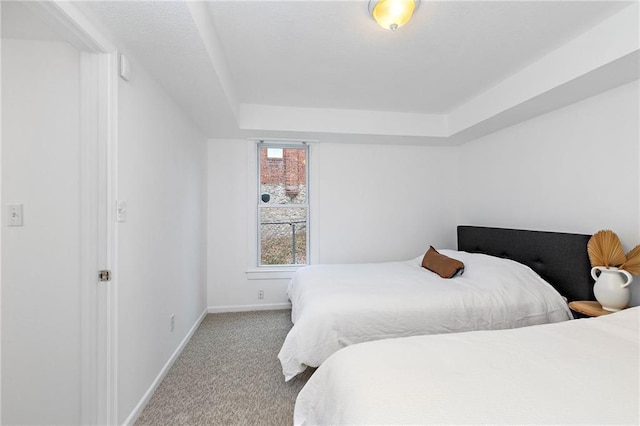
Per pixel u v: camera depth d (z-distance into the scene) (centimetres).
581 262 190
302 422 109
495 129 279
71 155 134
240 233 324
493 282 202
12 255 132
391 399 74
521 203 256
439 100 272
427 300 186
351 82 235
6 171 131
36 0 99
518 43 179
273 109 285
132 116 153
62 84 134
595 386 78
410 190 346
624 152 178
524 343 105
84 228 133
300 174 341
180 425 149
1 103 131
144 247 166
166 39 139
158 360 185
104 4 115
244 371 200
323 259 334
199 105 223
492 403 72
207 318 301
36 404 133
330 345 171
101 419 132
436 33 169
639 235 171
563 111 218
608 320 126
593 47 163
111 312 134
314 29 166
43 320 133
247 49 187
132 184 152
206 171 313
